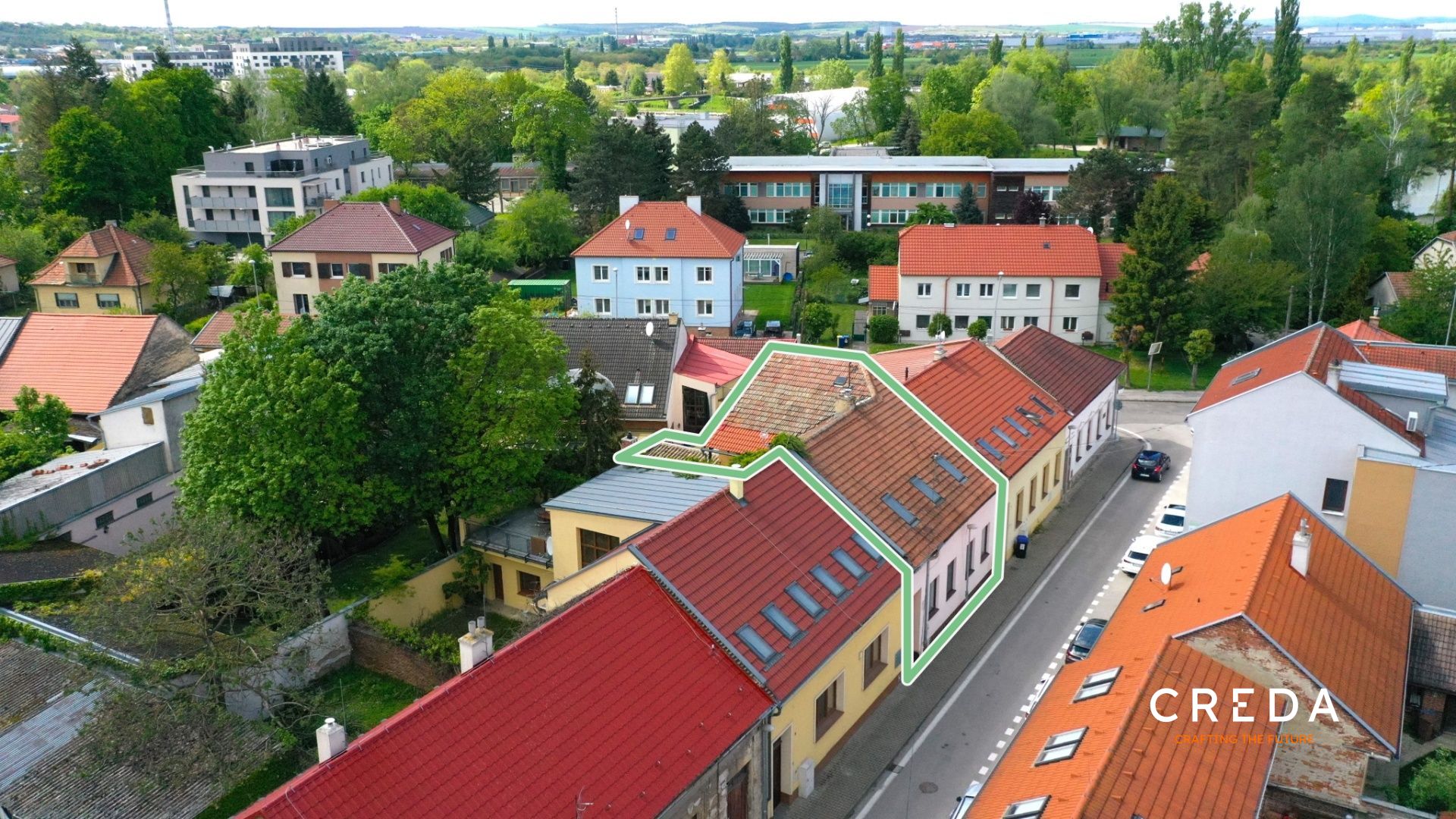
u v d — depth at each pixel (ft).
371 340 125.39
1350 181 244.63
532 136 407.64
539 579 128.67
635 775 74.79
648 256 262.88
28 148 360.48
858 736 104.06
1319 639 88.48
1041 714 88.74
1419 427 123.13
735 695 84.02
